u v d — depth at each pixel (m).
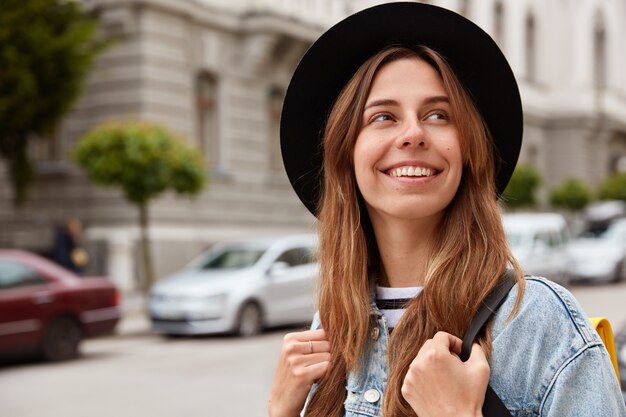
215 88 19.08
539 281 1.32
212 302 11.62
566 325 1.27
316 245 1.69
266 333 12.55
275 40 19.56
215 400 7.37
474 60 1.53
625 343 5.20
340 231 1.58
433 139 1.44
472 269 1.37
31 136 14.11
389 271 1.54
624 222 23.33
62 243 14.45
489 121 1.57
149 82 17.08
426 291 1.39
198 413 6.83
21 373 8.99
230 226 19.08
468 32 1.49
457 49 1.52
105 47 14.13
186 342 11.56
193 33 18.22
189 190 13.99
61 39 12.99
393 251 1.53
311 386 1.57
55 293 9.72
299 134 1.69
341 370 1.51
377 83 1.50
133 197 13.78
